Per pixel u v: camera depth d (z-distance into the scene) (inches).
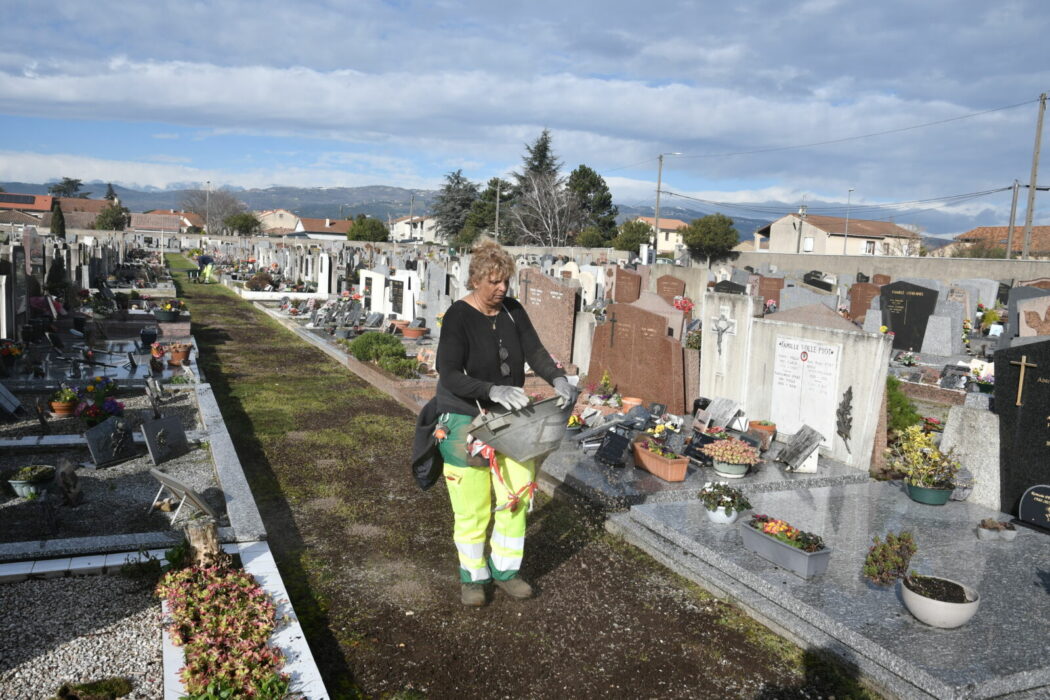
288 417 419.2
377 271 900.6
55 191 6117.1
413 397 449.7
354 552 240.7
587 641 190.7
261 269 1637.6
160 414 410.0
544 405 175.2
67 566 208.4
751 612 208.2
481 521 198.5
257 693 146.4
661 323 435.8
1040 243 2119.8
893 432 360.8
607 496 285.0
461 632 192.5
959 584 196.4
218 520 250.5
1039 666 171.0
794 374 364.5
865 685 176.1
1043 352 269.9
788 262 1724.9
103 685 154.3
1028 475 276.1
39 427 370.3
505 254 183.5
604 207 2989.7
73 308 766.5
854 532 255.9
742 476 310.5
